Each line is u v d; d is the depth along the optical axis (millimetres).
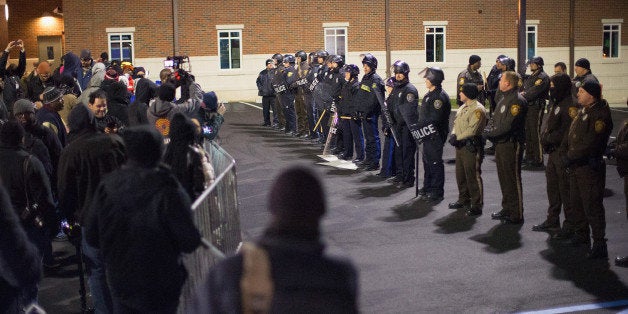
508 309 6484
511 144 9438
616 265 7738
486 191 11875
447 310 6488
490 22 34031
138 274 4465
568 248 8438
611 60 35375
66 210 6062
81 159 5918
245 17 31547
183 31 30938
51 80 13164
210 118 9555
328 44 32562
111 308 5945
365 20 32719
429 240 8922
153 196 4461
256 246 2779
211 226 6281
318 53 17578
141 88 9453
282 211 2754
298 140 18688
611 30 35500
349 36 32656
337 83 15477
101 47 30250
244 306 2762
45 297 7215
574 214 8469
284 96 19719
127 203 4457
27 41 32188
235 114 26125
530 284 7176
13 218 4449
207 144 10023
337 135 15805
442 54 33750
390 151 12891
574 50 34781
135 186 4477
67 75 11797
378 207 10820
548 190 9125
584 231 8492
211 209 6316
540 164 14156
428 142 11109
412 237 9078
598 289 6992
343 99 14758
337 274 2756
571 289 7004
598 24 35062
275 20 31875
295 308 2729
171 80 10789
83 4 29875
